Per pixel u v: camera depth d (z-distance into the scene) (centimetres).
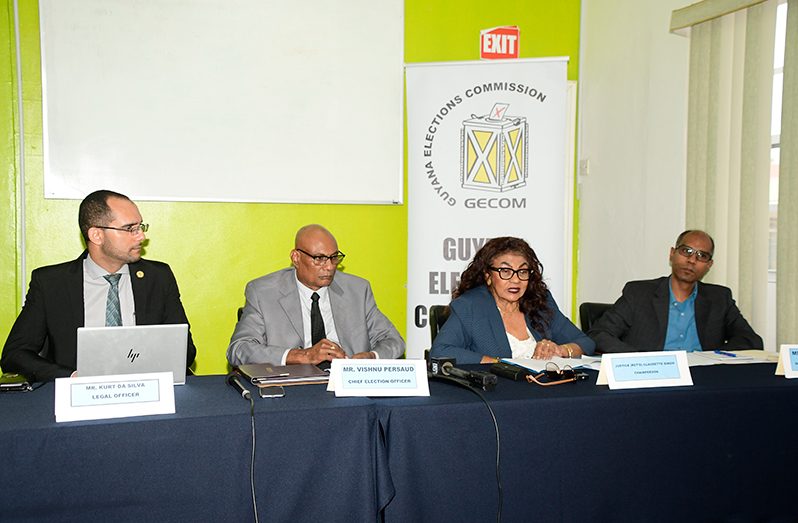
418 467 155
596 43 410
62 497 136
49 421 141
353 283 267
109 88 344
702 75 322
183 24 351
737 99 308
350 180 375
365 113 375
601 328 283
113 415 145
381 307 388
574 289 439
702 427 174
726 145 316
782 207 283
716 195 318
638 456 169
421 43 388
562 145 354
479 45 396
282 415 148
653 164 362
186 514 143
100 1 341
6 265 341
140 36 346
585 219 426
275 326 246
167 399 149
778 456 180
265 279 255
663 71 354
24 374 211
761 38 292
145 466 141
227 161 360
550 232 355
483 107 353
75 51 339
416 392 167
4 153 338
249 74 360
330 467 150
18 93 337
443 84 354
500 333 244
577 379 186
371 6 373
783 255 283
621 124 389
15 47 335
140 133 349
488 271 251
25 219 342
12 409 152
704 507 175
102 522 139
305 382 180
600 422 166
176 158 354
